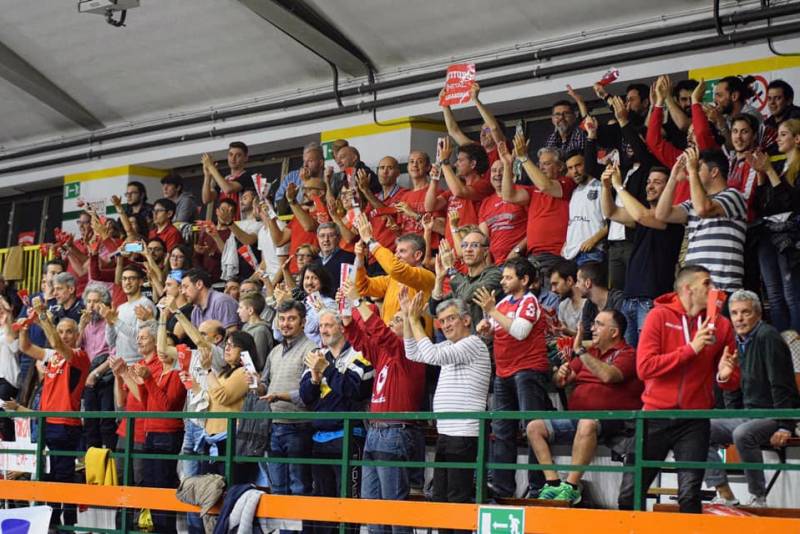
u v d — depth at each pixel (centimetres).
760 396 1096
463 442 1152
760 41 1627
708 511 1039
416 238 1359
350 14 1955
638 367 1040
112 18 2027
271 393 1320
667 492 1217
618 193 1342
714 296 1009
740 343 1109
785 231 1332
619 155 1528
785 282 1332
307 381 1256
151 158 2431
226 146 2309
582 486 1202
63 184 2636
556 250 1493
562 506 1112
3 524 1446
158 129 2397
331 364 1272
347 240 1705
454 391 1164
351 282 1239
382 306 1413
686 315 1046
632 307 1347
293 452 1280
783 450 1143
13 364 1739
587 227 1479
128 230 2039
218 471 1373
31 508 1470
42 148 2592
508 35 1875
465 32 1903
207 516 1313
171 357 1473
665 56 1714
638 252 1354
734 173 1388
